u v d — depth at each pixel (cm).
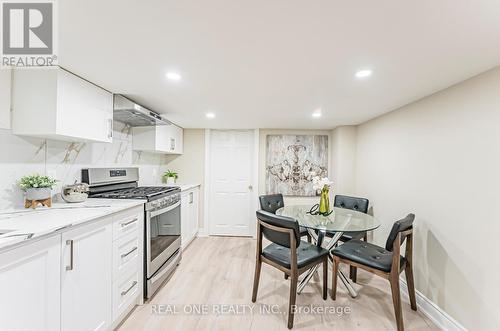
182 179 423
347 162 376
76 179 216
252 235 421
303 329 183
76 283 139
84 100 179
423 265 214
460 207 178
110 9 97
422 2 91
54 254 124
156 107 264
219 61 147
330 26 109
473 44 123
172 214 276
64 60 146
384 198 289
